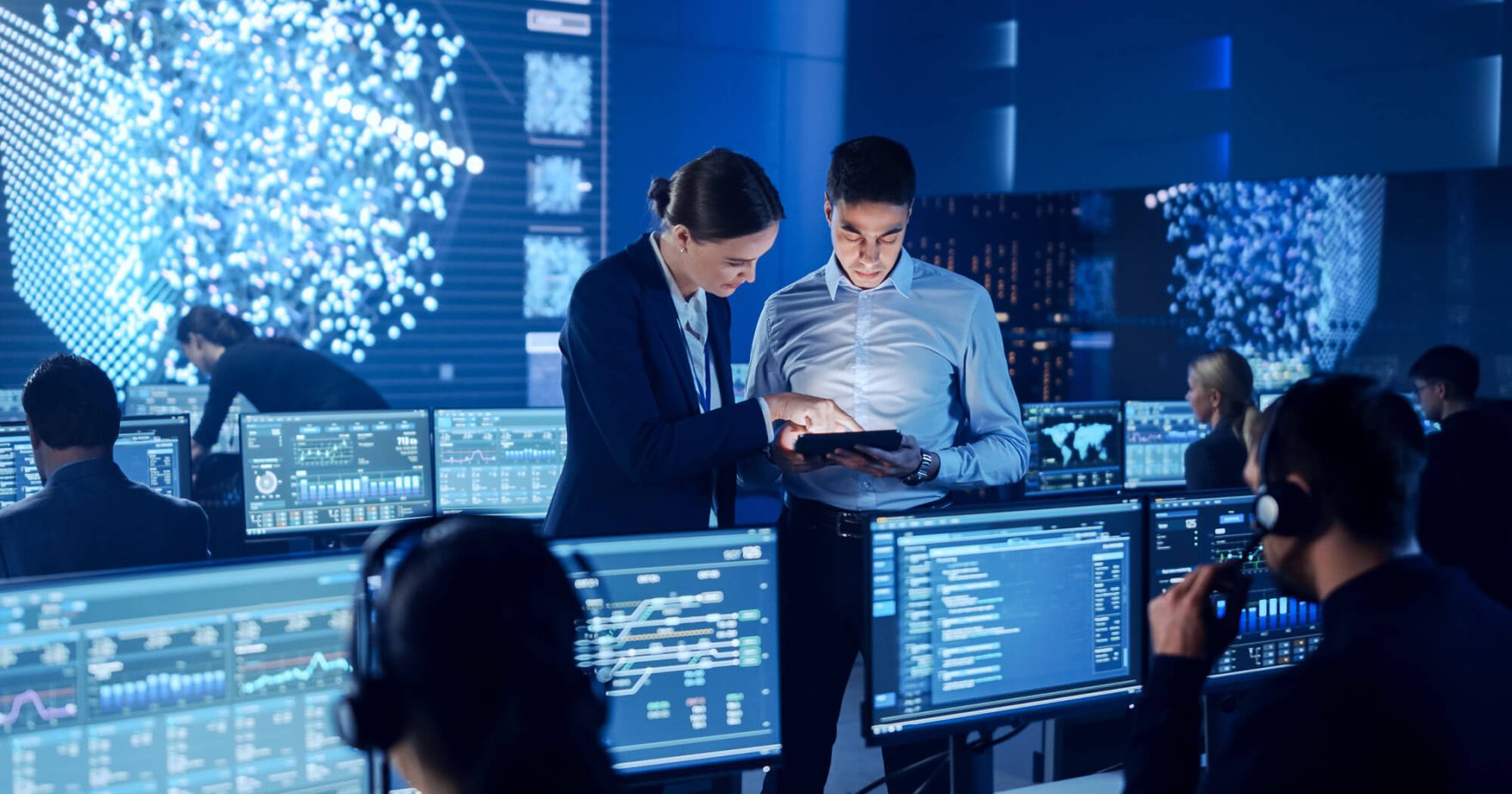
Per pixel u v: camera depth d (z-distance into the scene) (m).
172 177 5.34
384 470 3.86
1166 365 5.52
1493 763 1.17
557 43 5.95
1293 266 5.21
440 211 5.79
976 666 1.86
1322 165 4.94
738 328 6.14
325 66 5.56
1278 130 5.04
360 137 5.64
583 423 2.02
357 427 3.83
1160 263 5.51
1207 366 3.66
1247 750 1.22
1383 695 1.17
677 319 2.04
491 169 5.88
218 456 4.26
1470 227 4.82
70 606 1.36
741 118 6.26
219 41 5.39
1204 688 2.02
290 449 3.76
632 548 1.65
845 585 2.20
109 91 5.23
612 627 1.64
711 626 1.71
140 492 2.31
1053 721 2.43
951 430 2.37
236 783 1.45
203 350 4.78
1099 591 1.96
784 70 6.31
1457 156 4.62
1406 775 1.15
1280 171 5.05
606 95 6.05
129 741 1.39
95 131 5.21
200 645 1.43
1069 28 5.57
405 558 0.80
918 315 2.30
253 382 4.51
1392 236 5.00
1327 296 5.15
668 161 6.17
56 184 5.17
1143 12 5.34
